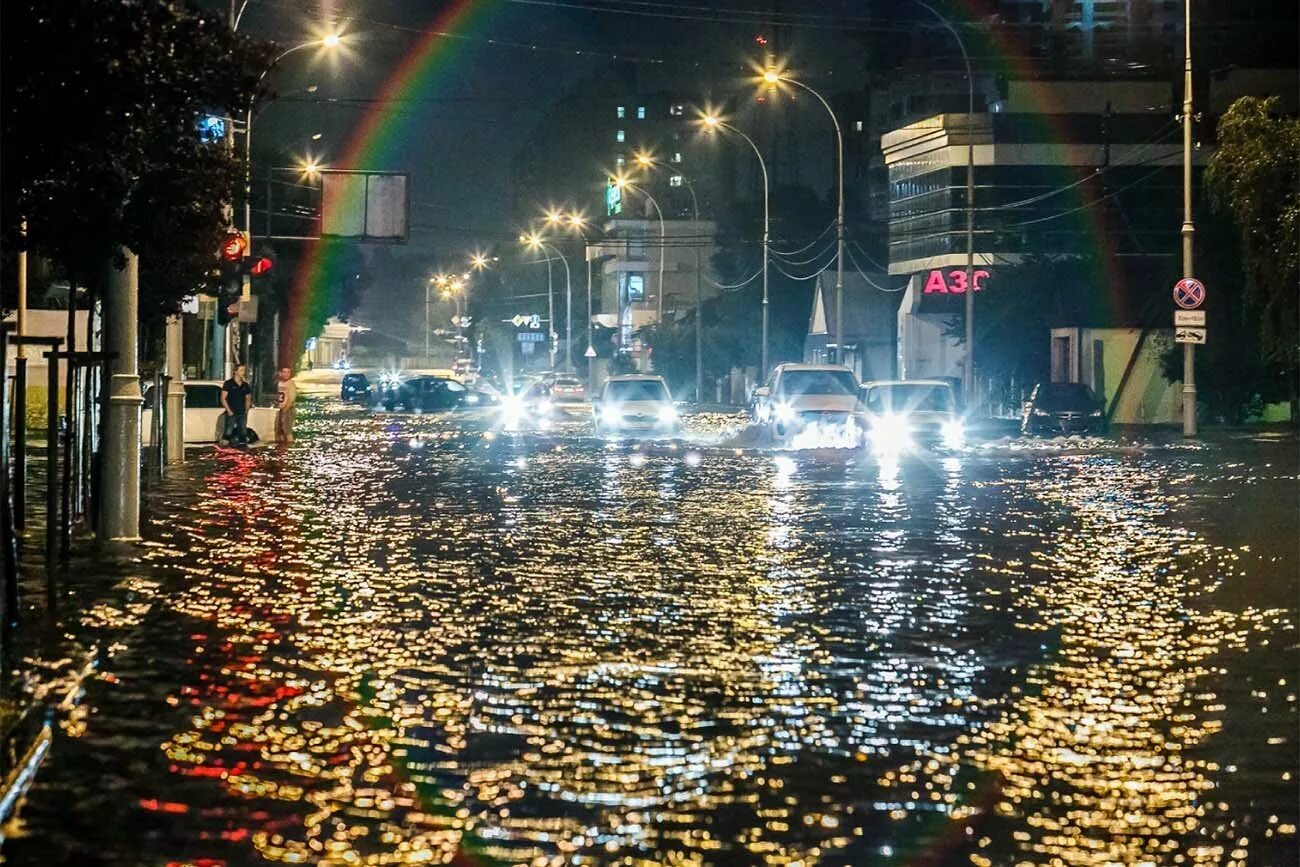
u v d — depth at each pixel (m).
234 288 66.38
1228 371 92.56
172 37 24.67
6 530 22.06
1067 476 51.44
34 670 18.08
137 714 15.96
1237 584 25.78
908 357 128.00
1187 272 75.50
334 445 73.12
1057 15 157.75
